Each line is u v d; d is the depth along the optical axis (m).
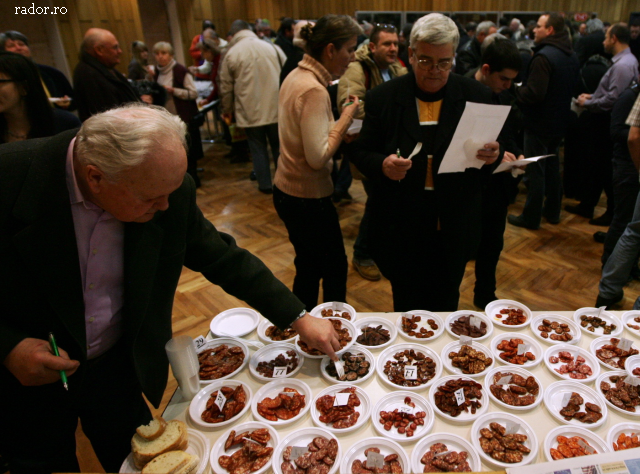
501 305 1.51
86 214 0.86
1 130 1.56
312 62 1.70
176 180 0.77
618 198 2.49
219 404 1.07
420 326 1.41
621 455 0.81
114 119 0.72
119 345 1.08
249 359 1.27
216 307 2.55
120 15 5.70
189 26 7.06
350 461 0.96
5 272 0.81
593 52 4.15
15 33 2.60
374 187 1.67
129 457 0.96
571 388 1.13
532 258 2.98
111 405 1.12
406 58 3.63
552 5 8.23
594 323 1.38
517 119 1.92
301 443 1.00
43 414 1.00
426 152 1.55
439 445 0.98
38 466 1.04
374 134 1.64
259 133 4.11
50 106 1.61
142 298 0.96
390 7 7.80
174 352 1.04
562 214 3.67
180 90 4.12
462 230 1.62
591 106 3.27
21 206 0.78
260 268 1.17
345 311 1.51
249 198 4.21
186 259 1.14
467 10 7.88
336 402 1.08
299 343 1.32
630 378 1.11
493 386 1.14
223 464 0.94
